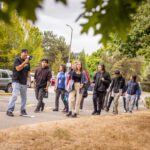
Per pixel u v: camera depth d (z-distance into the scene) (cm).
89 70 8494
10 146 821
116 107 1819
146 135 1054
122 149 895
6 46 5009
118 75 1828
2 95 2888
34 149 819
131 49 1695
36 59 5831
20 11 171
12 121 1192
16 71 1284
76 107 1462
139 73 6812
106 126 1134
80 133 1007
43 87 1553
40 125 1079
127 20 227
